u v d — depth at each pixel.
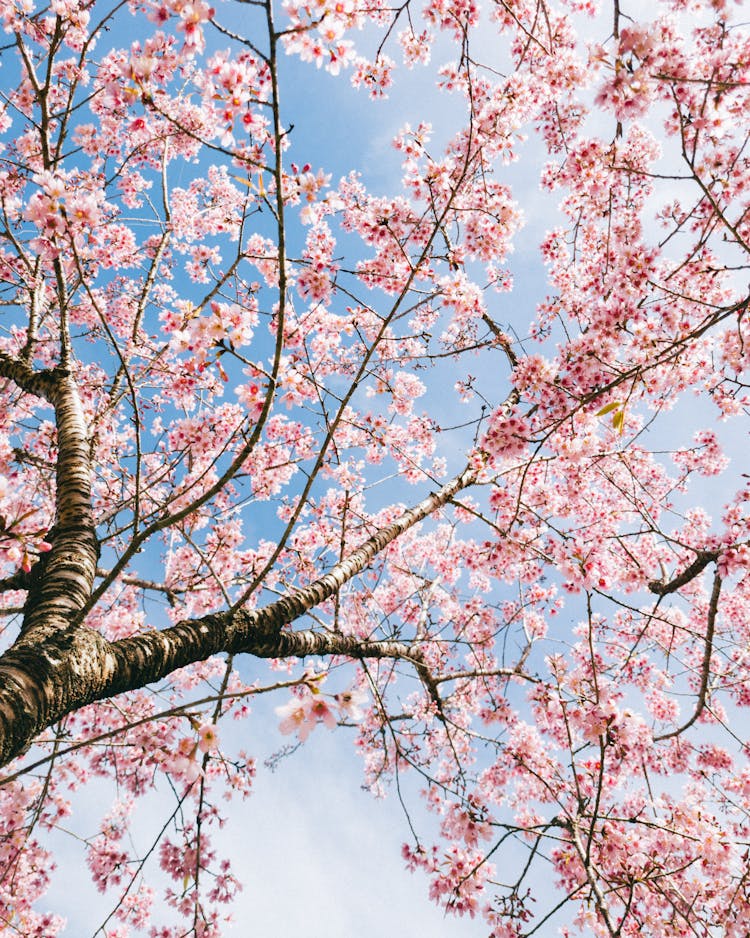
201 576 5.48
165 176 5.83
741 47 2.96
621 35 2.81
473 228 4.64
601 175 4.79
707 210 4.23
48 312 5.38
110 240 6.18
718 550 4.15
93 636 2.50
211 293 3.98
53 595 2.77
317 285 3.70
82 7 4.54
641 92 2.94
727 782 5.74
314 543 5.90
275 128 2.22
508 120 4.43
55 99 5.91
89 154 5.89
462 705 6.25
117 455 5.46
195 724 1.90
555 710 4.65
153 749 3.92
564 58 4.53
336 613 4.08
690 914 4.07
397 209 4.57
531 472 4.94
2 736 1.95
